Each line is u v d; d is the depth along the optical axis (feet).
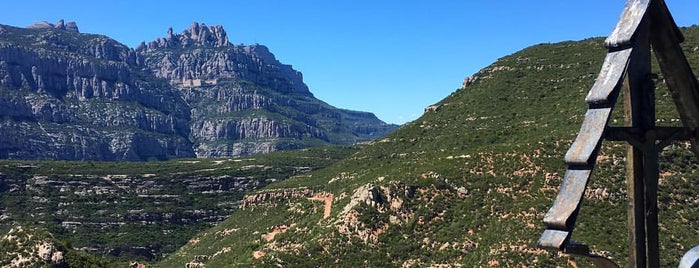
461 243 226.38
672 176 212.43
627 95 21.94
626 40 21.40
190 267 352.28
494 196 245.65
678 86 24.09
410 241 241.35
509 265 194.80
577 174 20.68
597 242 186.60
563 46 453.99
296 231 307.78
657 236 22.41
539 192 235.20
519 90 411.13
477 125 387.75
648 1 21.72
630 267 22.66
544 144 266.77
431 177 272.72
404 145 423.23
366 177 336.90
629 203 22.61
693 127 24.06
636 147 22.07
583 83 377.71
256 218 424.05
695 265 21.44
